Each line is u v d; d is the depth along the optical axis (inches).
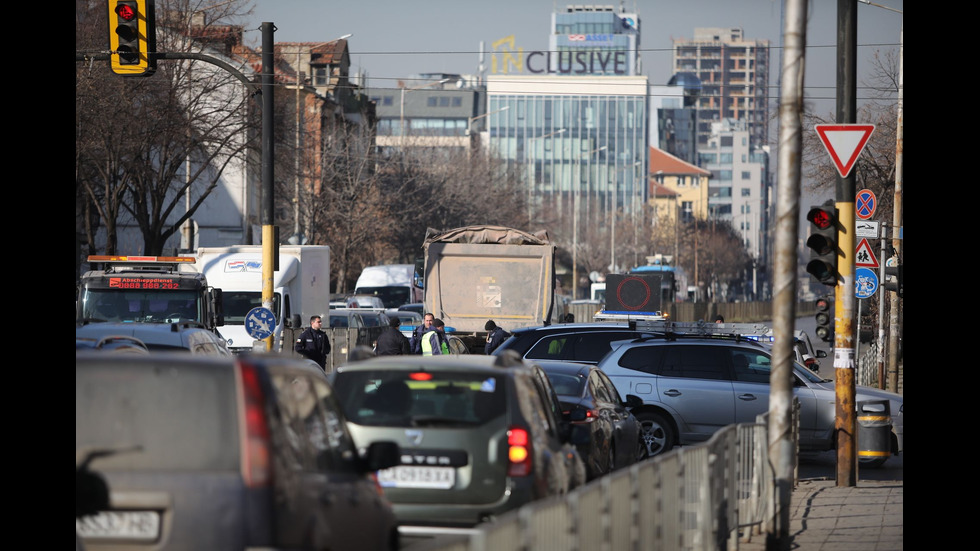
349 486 822.5
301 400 791.7
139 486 681.0
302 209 6850.4
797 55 1489.9
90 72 4192.9
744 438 1396.4
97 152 4574.3
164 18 4793.3
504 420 1151.0
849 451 2036.2
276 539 680.4
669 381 2383.1
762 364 2401.6
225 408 696.4
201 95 4886.8
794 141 1492.4
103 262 3326.8
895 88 5452.8
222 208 7810.0
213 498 678.5
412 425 1151.0
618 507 869.2
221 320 3284.9
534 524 671.8
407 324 4847.4
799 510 1760.6
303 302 4060.0
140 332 1777.8
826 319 2100.1
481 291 3769.7
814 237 1941.4
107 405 700.0
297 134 5610.2
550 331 2679.6
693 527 1122.7
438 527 1131.3
